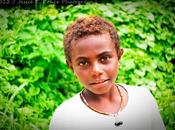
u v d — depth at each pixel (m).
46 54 3.17
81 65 1.32
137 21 3.61
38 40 3.26
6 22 3.48
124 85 1.55
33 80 3.11
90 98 1.44
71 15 3.52
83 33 1.30
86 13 3.57
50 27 3.41
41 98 3.08
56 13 3.55
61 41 3.25
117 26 3.53
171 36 3.69
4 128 2.86
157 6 3.87
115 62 1.35
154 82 3.28
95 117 1.41
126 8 3.73
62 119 1.44
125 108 1.45
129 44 3.45
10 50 3.24
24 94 3.05
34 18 3.50
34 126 2.90
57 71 3.18
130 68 3.25
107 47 1.31
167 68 3.52
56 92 3.14
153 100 1.55
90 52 1.29
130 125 1.42
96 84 1.32
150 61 3.40
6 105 2.94
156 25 3.68
